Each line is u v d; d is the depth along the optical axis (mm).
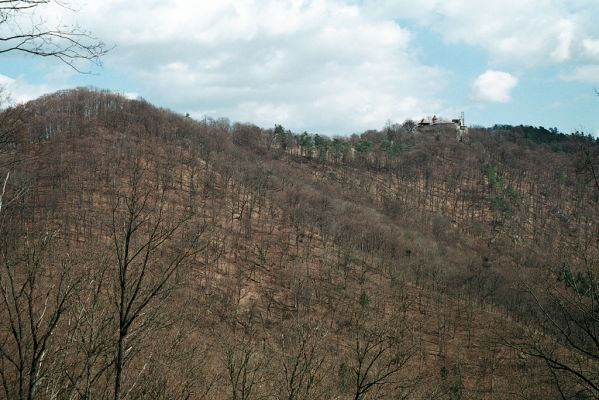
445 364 56188
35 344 8586
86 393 10070
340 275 86250
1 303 10625
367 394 22875
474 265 99562
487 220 136875
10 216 10047
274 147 185000
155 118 146375
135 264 12656
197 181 111688
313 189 136500
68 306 10312
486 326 69938
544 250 89625
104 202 67375
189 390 17078
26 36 6020
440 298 83438
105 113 136875
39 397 10148
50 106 132875
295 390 19266
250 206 111938
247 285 75562
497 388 46750
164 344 16297
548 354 13836
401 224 125562
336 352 27125
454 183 165375
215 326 37781
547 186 150500
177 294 20406
